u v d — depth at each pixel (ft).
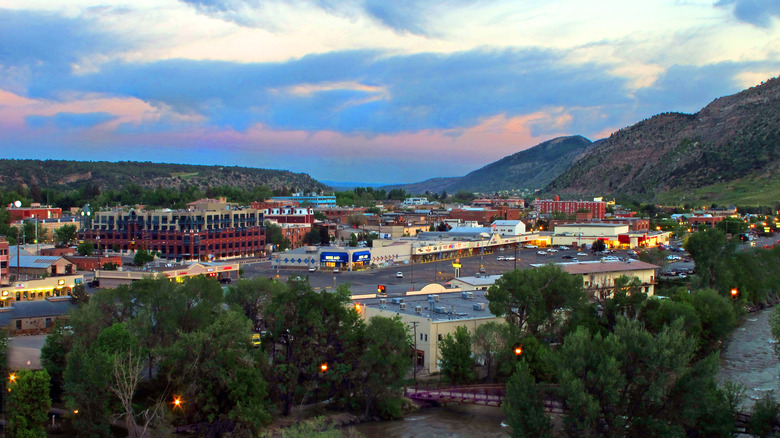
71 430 309.01
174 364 322.96
